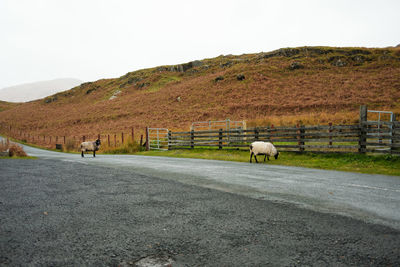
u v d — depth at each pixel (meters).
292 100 33.06
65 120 51.91
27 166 9.16
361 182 6.04
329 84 36.75
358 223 3.29
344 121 20.30
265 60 54.47
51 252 2.49
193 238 2.85
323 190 5.18
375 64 42.56
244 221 3.38
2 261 2.29
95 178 6.60
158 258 2.40
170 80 66.94
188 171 7.90
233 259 2.37
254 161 11.02
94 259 2.36
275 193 4.93
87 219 3.45
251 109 33.31
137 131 33.50
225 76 48.97
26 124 55.62
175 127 32.41
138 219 3.46
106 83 83.06
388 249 2.56
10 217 3.51
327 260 2.35
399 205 4.11
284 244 2.69
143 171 7.88
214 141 17.17
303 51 55.03
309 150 11.87
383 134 11.34
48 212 3.74
